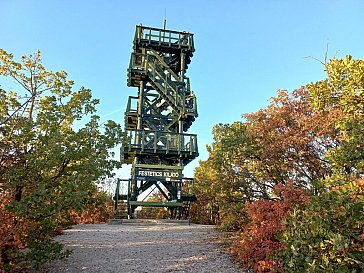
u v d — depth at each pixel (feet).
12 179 19.56
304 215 19.39
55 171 21.83
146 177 59.57
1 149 20.10
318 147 32.32
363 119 20.22
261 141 36.58
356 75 21.25
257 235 25.25
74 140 21.29
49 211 19.10
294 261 15.78
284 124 35.99
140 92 66.03
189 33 70.18
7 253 19.42
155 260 26.53
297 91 37.35
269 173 36.11
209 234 40.96
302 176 33.73
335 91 24.09
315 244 14.61
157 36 68.28
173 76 67.36
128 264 25.09
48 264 24.53
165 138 60.39
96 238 37.50
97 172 21.31
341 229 14.37
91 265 24.64
